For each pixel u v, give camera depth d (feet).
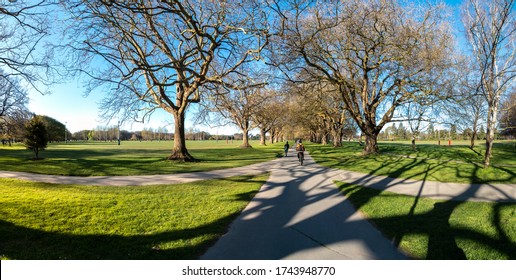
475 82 57.36
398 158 66.13
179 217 21.18
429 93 64.44
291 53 53.93
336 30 62.69
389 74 71.00
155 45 60.90
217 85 64.90
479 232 17.39
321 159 77.15
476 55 44.78
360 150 111.55
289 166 59.47
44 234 17.12
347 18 53.62
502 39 39.96
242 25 50.29
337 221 20.30
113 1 23.57
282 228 18.79
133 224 19.33
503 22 38.73
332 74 76.33
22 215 20.36
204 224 19.51
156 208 23.68
